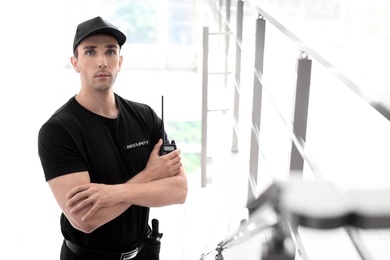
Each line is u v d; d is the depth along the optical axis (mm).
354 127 4082
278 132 3438
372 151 3689
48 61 6133
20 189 4438
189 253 3115
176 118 6566
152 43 6973
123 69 6988
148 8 6824
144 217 2105
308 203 294
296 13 6367
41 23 5906
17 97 5191
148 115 2152
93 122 1967
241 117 3430
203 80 3012
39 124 5301
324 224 287
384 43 5938
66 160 1905
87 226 1897
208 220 2961
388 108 617
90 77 1930
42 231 3922
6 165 4656
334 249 1605
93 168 1965
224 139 3459
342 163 3539
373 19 6156
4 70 4988
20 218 4023
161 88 6551
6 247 3658
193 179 4289
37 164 4797
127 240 2031
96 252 1986
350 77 791
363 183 324
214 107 3402
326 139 3949
